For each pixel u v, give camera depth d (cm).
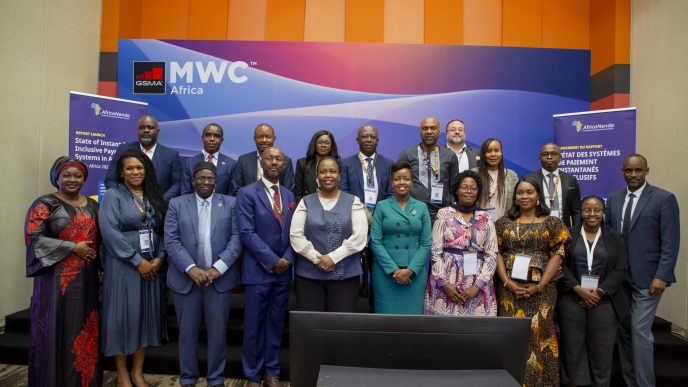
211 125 400
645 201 323
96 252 299
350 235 300
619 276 302
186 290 295
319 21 541
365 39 536
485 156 349
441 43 541
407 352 110
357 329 111
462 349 109
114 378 341
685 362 365
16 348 362
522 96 511
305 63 515
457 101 512
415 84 515
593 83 533
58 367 278
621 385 342
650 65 460
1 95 396
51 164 455
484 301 292
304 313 113
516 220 308
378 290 305
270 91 515
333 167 300
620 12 497
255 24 546
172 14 547
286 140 516
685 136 409
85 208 297
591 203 306
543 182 364
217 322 300
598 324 301
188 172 395
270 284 308
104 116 438
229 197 319
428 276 324
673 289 417
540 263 294
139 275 297
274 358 315
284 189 328
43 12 440
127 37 538
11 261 409
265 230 307
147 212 307
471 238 296
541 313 293
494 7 542
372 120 515
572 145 441
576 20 539
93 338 295
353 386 101
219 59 514
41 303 280
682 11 415
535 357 290
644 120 471
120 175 311
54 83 456
